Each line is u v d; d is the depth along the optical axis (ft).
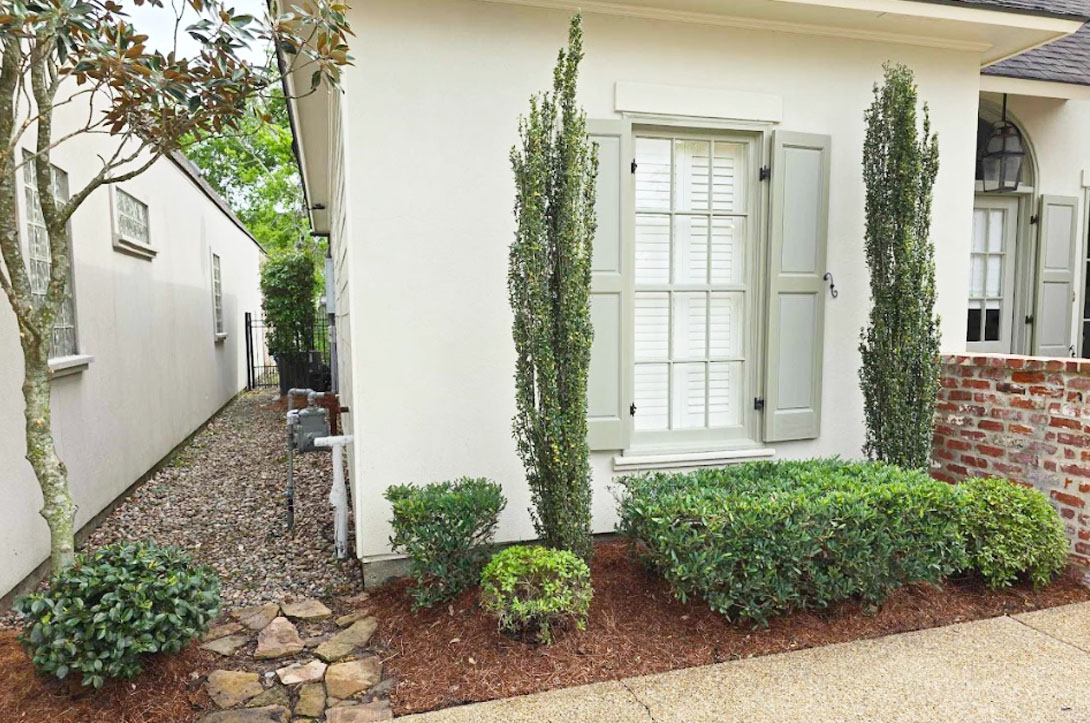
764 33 13.19
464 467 12.17
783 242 13.53
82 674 8.14
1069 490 12.06
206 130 10.74
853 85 13.80
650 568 11.14
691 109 12.85
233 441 27.91
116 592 8.02
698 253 13.69
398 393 11.80
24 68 8.95
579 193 10.16
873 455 13.80
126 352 18.99
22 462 11.65
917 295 12.69
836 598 10.09
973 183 14.76
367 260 11.55
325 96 15.81
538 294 10.02
